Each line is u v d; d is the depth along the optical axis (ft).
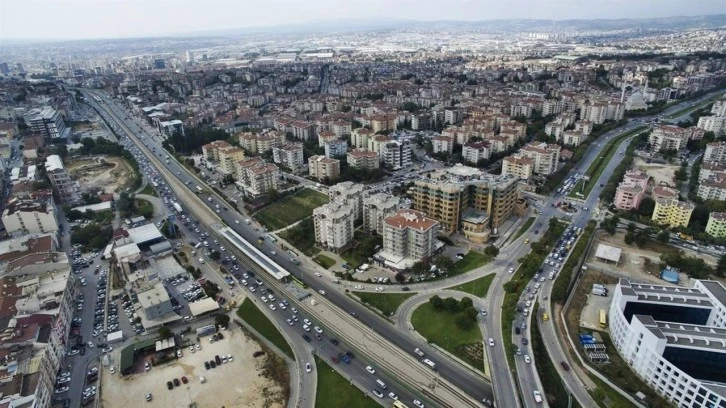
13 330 654.12
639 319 641.81
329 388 624.18
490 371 640.17
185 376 650.84
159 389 628.28
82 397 616.80
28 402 537.24
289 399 606.55
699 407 551.18
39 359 609.83
